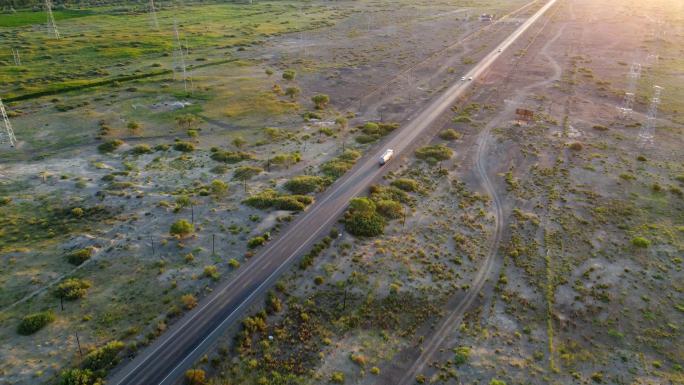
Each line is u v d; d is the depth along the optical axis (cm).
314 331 5481
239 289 6025
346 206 7931
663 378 5050
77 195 8169
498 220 7769
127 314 5588
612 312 5922
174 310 5603
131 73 15162
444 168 9431
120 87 13838
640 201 8275
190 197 8088
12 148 9925
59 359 4984
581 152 10044
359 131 11175
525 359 5247
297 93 13562
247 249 6781
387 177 8956
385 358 5197
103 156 9731
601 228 7550
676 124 11475
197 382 4772
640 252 6988
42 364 4916
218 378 4878
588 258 6869
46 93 13062
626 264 6756
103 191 8225
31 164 9281
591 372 5109
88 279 6128
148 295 5878
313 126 11456
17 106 12206
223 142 10494
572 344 5456
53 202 7944
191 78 14850
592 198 8356
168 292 5934
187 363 5012
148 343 5212
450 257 6825
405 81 15038
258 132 11069
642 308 5991
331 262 6600
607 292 6222
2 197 8031
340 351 5247
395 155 9888
